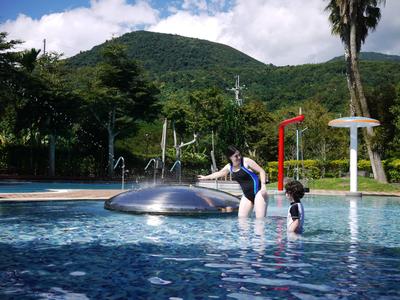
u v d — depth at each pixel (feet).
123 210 29.17
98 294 10.13
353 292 10.42
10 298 9.83
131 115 115.14
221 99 129.39
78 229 21.42
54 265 13.20
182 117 125.59
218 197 30.09
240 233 20.13
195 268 12.82
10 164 98.07
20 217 26.45
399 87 82.99
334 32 76.48
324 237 19.35
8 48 88.63
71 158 107.86
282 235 19.70
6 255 14.76
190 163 123.03
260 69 332.60
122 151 119.65
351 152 57.06
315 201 47.03
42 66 104.88
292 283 11.21
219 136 128.88
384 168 81.00
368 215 30.76
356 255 15.05
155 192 30.01
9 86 91.61
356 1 70.90
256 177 25.48
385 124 82.38
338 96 220.84
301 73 289.33
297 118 52.49
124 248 16.14
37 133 105.09
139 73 114.83
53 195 41.68
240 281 11.35
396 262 13.91
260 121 143.74
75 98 98.02
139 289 10.55
